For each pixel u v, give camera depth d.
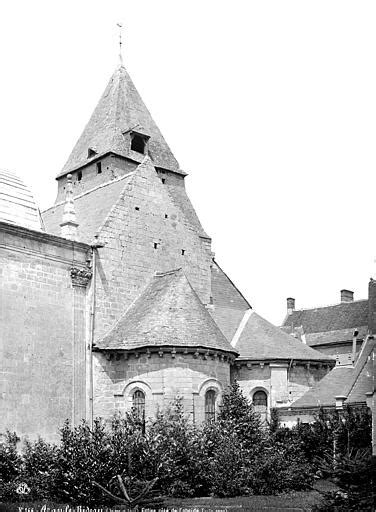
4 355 29.73
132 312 35.25
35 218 34.28
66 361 32.31
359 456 19.41
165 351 32.16
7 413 29.34
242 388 37.16
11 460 26.34
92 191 41.66
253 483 26.41
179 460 26.22
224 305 43.38
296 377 37.97
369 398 34.44
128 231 36.94
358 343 64.31
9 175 34.84
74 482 22.36
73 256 33.72
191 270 39.97
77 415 32.16
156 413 30.14
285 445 30.14
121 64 53.75
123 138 49.59
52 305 32.22
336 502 17.95
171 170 52.19
